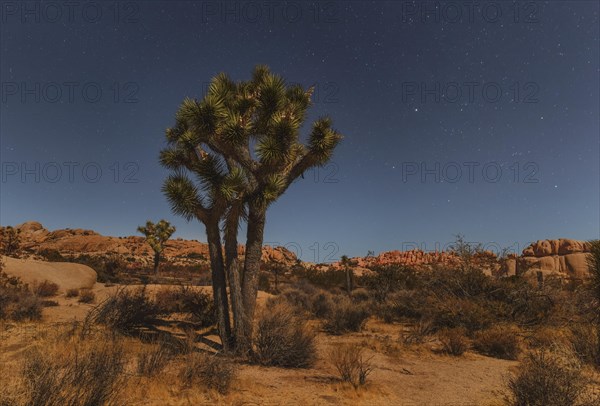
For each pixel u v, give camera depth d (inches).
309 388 240.5
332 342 422.0
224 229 345.1
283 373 277.7
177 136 382.0
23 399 131.0
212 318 485.7
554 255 2123.5
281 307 361.1
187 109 331.9
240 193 338.6
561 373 204.5
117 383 184.4
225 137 331.9
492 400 231.3
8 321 420.8
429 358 355.9
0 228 1636.3
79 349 256.1
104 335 325.1
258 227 349.7
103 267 1530.5
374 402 221.3
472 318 473.7
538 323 474.3
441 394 244.1
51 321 454.6
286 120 340.8
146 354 251.3
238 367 282.7
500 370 314.8
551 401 193.2
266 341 311.7
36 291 740.0
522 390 206.8
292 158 366.9
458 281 573.3
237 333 329.1
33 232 3676.2
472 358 361.1
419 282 653.3
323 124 363.3
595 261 419.5
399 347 389.7
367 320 589.9
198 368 234.1
